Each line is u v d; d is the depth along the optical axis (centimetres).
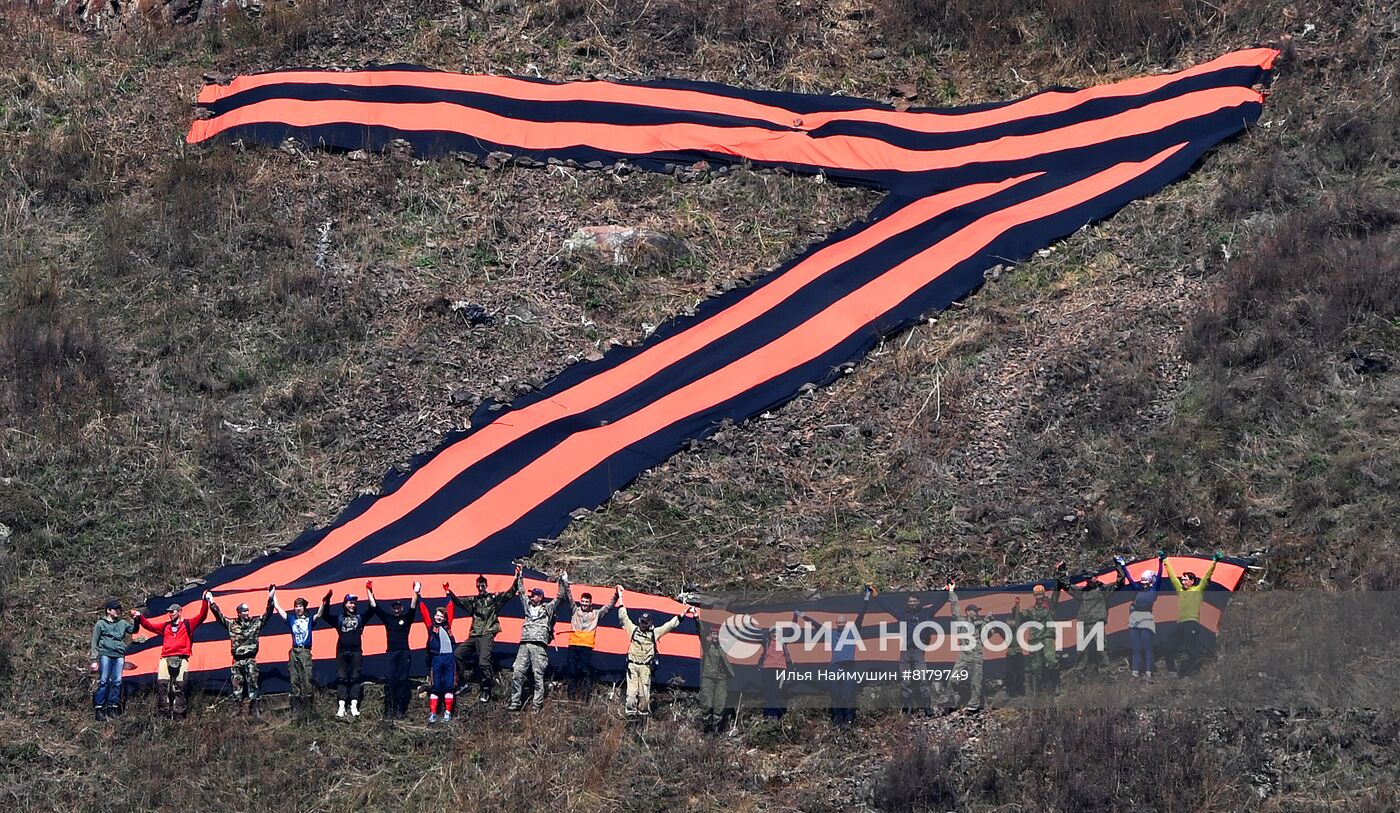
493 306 2034
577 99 2308
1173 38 2380
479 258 2114
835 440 1822
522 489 1762
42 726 1531
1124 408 1786
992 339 1930
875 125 2258
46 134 2300
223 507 1778
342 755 1499
